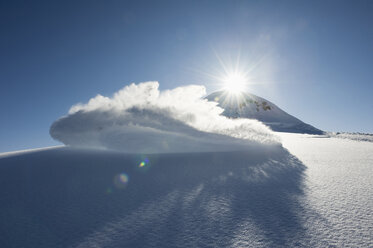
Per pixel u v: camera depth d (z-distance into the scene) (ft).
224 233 4.74
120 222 5.32
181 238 4.58
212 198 6.77
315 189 7.63
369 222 5.14
